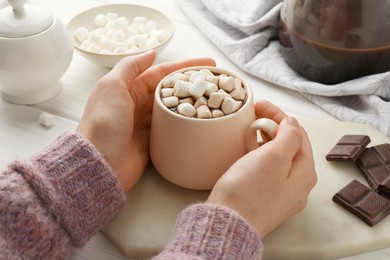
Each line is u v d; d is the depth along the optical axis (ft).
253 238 1.74
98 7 2.92
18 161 1.83
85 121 2.02
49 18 2.43
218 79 2.00
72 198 1.82
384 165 2.13
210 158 1.95
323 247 1.93
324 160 2.21
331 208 2.04
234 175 1.84
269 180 1.84
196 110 1.93
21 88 2.48
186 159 1.96
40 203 1.79
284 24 2.58
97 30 2.85
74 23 2.86
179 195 2.07
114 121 1.99
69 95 2.60
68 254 1.84
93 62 2.68
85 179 1.85
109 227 1.97
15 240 1.75
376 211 1.98
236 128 1.94
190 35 2.99
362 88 2.43
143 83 2.17
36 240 1.76
